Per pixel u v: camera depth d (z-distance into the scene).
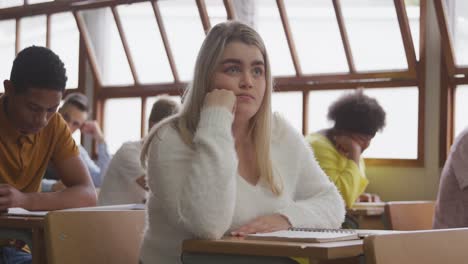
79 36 6.41
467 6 4.67
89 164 5.73
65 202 2.59
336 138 3.85
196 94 1.82
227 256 1.51
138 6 5.96
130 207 2.30
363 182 4.01
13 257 2.36
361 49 5.07
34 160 2.63
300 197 2.04
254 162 1.89
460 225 2.70
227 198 1.65
